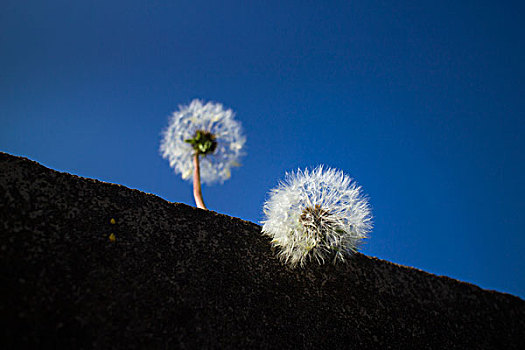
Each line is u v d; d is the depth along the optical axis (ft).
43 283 0.75
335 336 0.87
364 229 0.92
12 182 0.80
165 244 0.84
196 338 0.79
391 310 0.93
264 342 0.83
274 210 0.92
